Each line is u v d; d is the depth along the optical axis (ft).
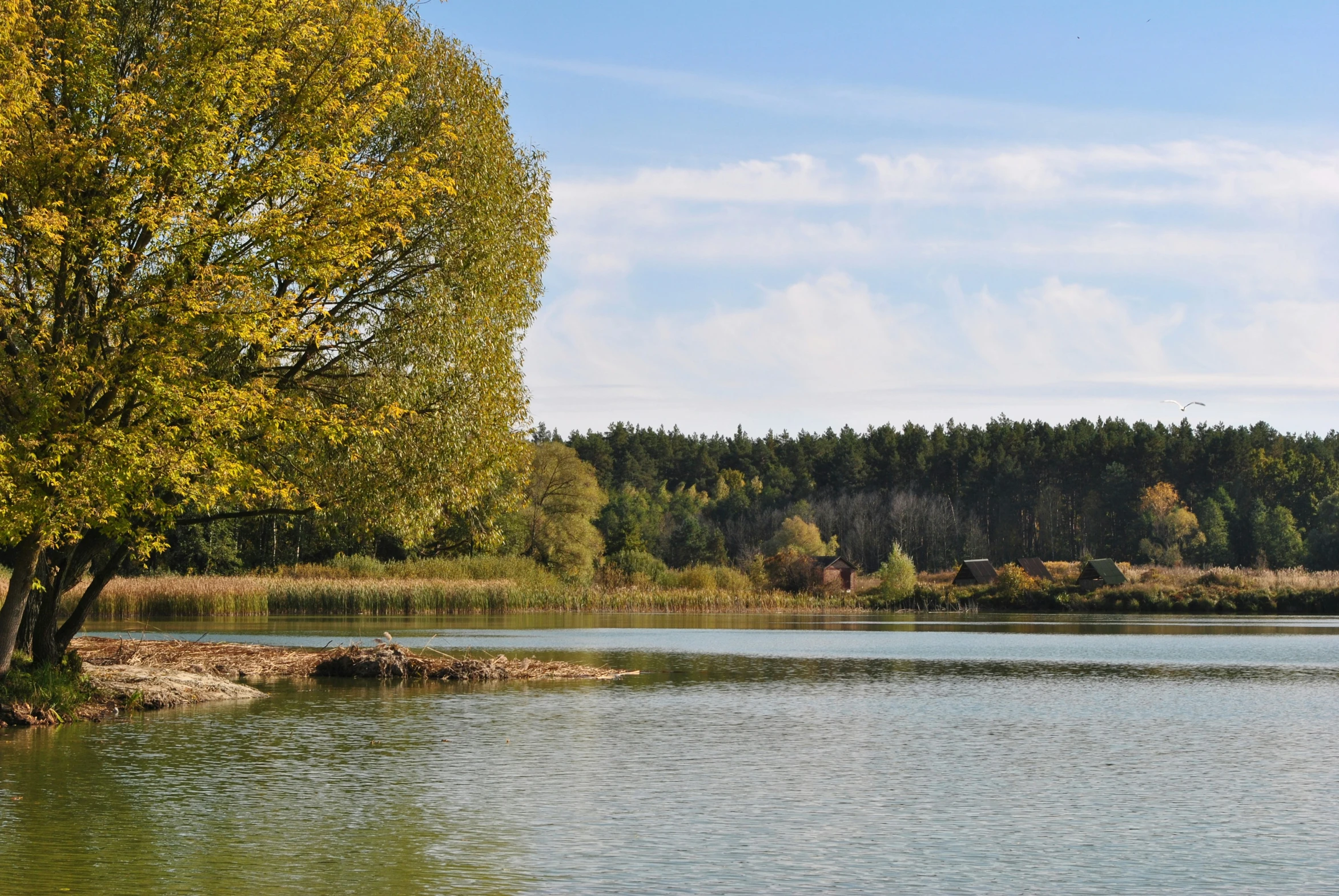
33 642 84.02
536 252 92.68
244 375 80.69
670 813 51.42
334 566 299.79
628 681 112.57
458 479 88.63
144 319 69.00
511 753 67.72
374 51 81.41
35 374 68.23
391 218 81.20
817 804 53.52
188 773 60.39
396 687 106.22
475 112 90.48
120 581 237.04
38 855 43.39
